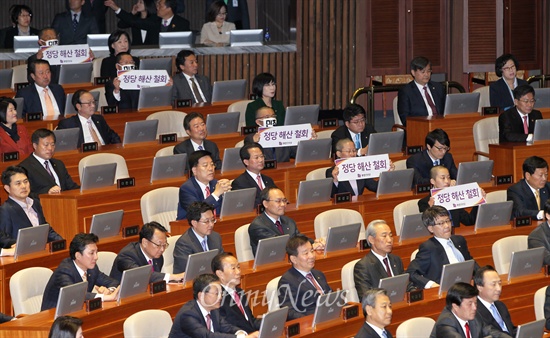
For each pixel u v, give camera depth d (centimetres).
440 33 3322
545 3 3369
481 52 3328
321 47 3159
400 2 3288
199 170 2100
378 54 3297
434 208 1944
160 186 2200
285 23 3550
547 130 2439
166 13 3158
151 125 2411
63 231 2109
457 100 2588
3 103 2295
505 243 1997
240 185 2173
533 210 2172
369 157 2225
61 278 1709
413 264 1928
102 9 3203
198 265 1808
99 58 2919
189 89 2725
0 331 1580
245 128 2517
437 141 2284
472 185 2106
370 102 2811
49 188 2148
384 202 2223
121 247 1994
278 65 3123
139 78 2627
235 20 3375
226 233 2048
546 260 1984
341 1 3159
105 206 2128
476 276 1750
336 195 2184
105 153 2316
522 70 3344
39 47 2791
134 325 1578
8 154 2234
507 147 2425
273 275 1891
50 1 4003
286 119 2516
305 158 2377
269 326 1628
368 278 1823
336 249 1973
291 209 2130
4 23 3944
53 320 1600
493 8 3319
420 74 2670
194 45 3102
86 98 2423
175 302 1778
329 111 3181
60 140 2300
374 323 1628
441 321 1655
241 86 2734
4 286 1828
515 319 1925
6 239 1914
